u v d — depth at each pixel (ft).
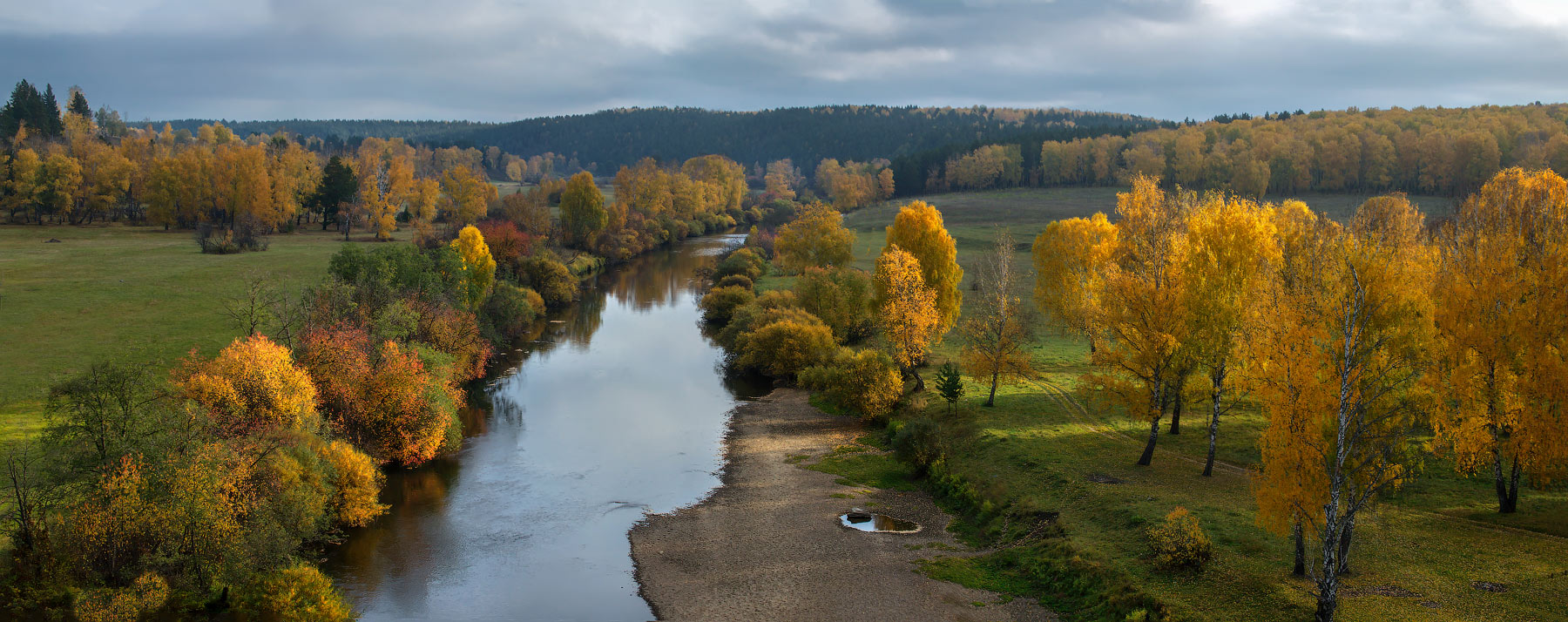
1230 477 126.21
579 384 216.54
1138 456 138.72
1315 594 83.92
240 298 246.27
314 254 343.87
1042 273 213.46
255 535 97.76
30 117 577.43
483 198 486.38
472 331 215.10
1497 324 95.76
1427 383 91.61
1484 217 125.29
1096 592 93.30
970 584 102.42
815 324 230.27
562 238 461.37
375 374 148.15
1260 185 534.78
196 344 200.75
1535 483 99.09
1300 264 107.96
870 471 149.38
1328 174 555.28
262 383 126.21
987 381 175.73
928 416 172.86
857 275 262.47
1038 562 103.76
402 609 97.86
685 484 143.02
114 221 449.48
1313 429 77.46
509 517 127.44
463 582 105.40
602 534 121.39
